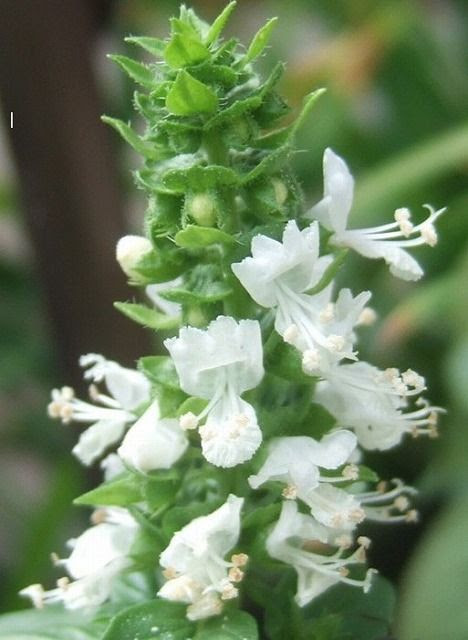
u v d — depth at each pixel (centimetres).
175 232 11
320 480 11
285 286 11
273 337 11
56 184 19
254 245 11
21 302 25
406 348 21
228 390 11
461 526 17
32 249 20
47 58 19
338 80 25
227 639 11
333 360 11
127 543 12
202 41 11
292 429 12
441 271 22
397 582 18
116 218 20
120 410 12
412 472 20
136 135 11
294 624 12
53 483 21
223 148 11
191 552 11
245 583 12
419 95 25
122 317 20
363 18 27
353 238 12
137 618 12
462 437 19
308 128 25
